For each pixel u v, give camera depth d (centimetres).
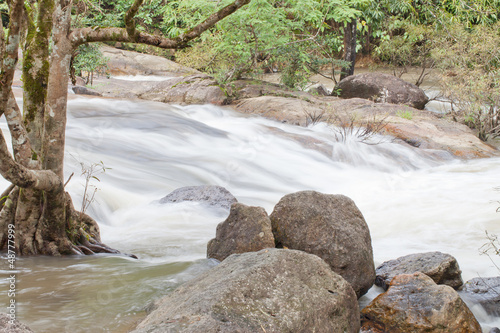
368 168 1038
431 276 449
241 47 1455
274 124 1284
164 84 1555
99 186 736
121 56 2122
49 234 496
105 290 409
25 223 492
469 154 1116
